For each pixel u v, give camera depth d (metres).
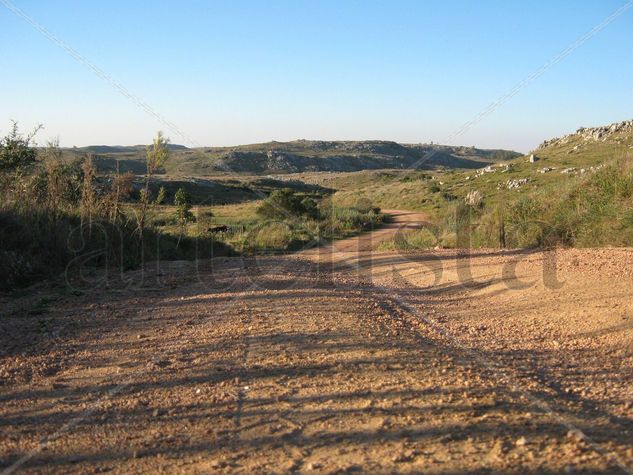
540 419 4.13
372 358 5.67
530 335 6.91
